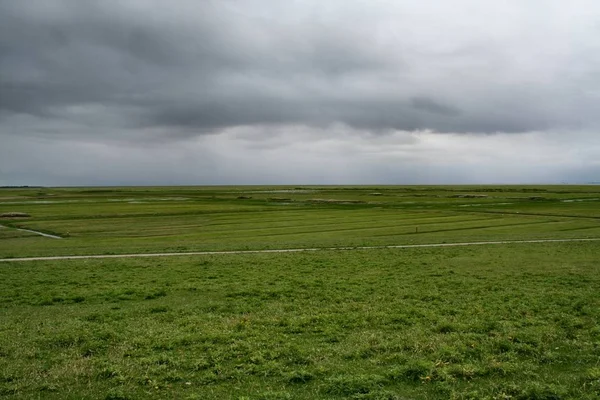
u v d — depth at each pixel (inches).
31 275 1419.8
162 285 1256.8
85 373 598.9
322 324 835.4
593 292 1114.7
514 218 4141.2
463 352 668.1
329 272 1461.6
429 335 761.6
